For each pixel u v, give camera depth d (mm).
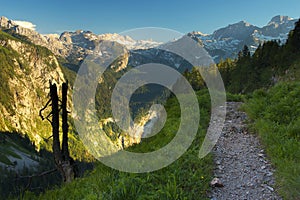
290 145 8078
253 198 5938
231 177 7031
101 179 7461
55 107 13602
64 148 13797
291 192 5703
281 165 6902
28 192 9523
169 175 6922
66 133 13898
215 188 6512
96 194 6176
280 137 8852
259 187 6359
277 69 65312
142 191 6074
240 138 10086
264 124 10234
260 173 7055
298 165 6641
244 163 7812
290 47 67062
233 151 8891
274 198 5816
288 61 63500
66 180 13125
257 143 9273
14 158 140375
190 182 6520
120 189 6059
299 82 15352
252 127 10773
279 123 10461
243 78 76312
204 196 6137
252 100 14633
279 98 13297
